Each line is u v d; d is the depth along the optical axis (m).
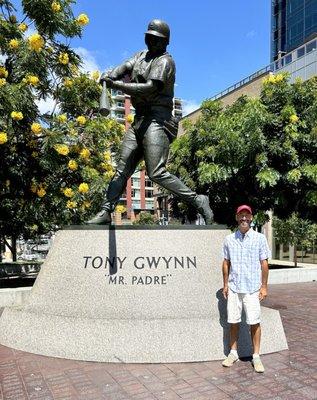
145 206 75.44
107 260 5.73
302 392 4.10
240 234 4.86
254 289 4.73
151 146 6.10
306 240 19.42
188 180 14.38
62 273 5.79
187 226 5.95
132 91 5.84
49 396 4.03
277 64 30.23
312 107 12.86
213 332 5.11
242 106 14.64
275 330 5.46
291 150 12.25
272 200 13.50
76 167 9.07
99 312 5.44
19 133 9.12
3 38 8.59
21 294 8.54
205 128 14.40
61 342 5.14
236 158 12.77
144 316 5.36
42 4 8.68
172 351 4.98
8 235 13.12
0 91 7.86
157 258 5.74
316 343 5.80
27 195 10.07
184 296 5.56
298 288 11.95
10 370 4.71
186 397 3.99
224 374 4.58
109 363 4.94
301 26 52.00
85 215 9.96
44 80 9.40
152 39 6.04
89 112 10.30
